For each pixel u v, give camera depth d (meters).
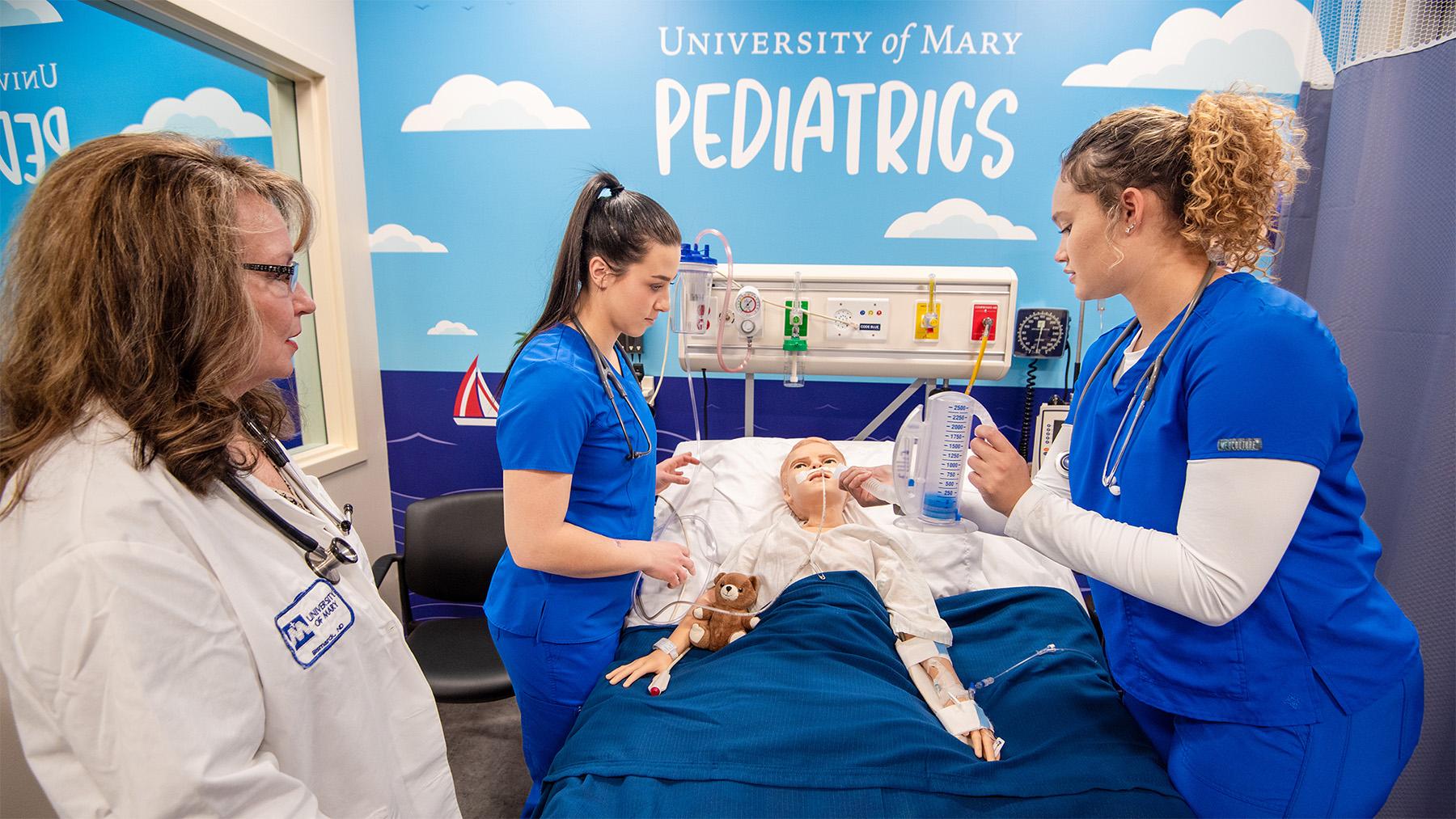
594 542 1.08
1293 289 1.76
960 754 0.96
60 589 0.52
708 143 1.97
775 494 1.65
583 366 1.09
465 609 2.35
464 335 2.15
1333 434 0.73
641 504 1.25
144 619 0.53
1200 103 0.80
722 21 1.90
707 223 2.01
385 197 2.07
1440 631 1.33
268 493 0.73
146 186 0.57
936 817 0.88
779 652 1.18
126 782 0.53
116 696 0.52
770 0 1.88
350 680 0.76
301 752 0.69
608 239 1.08
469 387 2.18
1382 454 1.46
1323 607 0.79
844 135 1.93
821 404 2.09
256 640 0.64
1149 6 1.79
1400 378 1.42
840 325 1.67
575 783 0.95
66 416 0.57
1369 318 1.49
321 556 0.75
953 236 1.96
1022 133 1.89
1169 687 0.88
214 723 0.57
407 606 1.84
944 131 1.90
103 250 0.56
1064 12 1.82
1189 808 0.88
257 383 0.72
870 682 1.11
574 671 1.20
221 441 0.62
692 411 2.13
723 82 1.93
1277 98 1.79
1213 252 0.84
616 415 1.14
